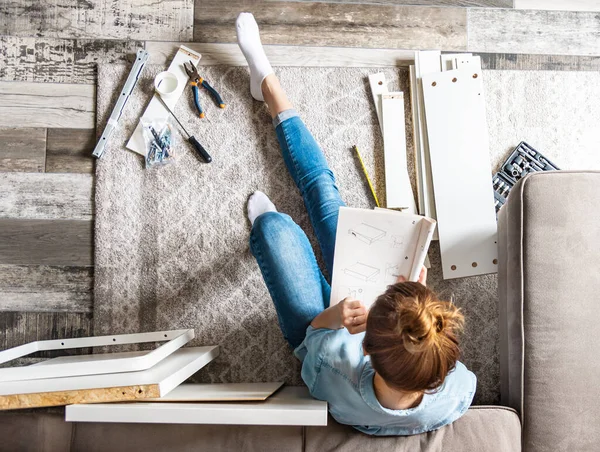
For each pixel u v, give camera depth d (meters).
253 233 1.49
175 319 1.72
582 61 1.80
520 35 1.80
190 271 1.74
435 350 0.93
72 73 1.78
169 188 1.75
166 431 1.37
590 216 1.34
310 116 1.78
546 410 1.32
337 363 1.21
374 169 1.77
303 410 1.16
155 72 1.78
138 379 1.18
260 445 1.34
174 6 1.79
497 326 1.72
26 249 1.75
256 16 1.79
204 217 1.75
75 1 1.79
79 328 1.73
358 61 1.79
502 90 1.79
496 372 1.71
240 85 1.78
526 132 1.79
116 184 1.75
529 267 1.34
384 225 1.29
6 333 1.73
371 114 1.78
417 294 0.97
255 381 1.71
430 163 1.73
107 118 1.77
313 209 1.61
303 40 1.79
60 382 1.17
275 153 1.77
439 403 1.21
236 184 1.76
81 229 1.76
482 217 1.69
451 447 1.30
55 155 1.77
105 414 1.18
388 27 1.80
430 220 1.26
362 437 1.32
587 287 1.33
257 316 1.73
